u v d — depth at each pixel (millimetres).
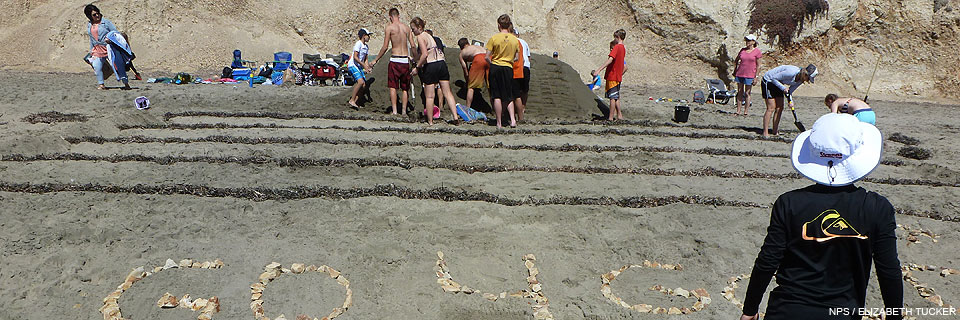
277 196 5867
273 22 21984
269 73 16734
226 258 4633
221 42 21141
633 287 4484
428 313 4043
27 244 4664
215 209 5512
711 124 11727
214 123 9672
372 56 18578
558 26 23734
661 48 23375
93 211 5359
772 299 2832
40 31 20281
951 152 9688
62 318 3789
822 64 22828
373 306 4094
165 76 17922
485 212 5730
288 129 9312
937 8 22422
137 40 20531
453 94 11695
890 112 16094
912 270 4848
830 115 2701
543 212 5777
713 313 4102
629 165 7820
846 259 2611
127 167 6797
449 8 22531
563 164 7730
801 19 22281
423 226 5359
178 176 6520
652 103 15062
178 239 4918
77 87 13133
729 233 5398
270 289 4215
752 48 13180
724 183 7059
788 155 8664
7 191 5770
